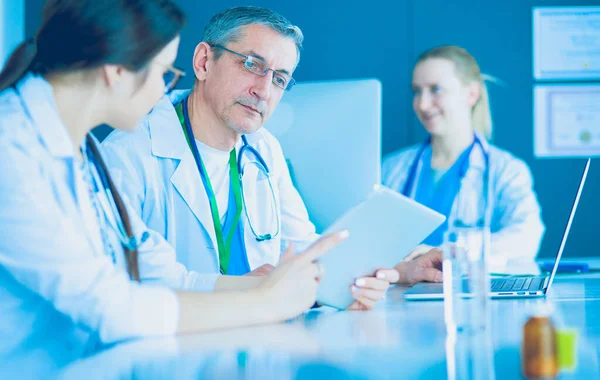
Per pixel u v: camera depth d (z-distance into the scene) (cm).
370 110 191
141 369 85
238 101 189
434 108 371
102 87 117
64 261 107
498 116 381
